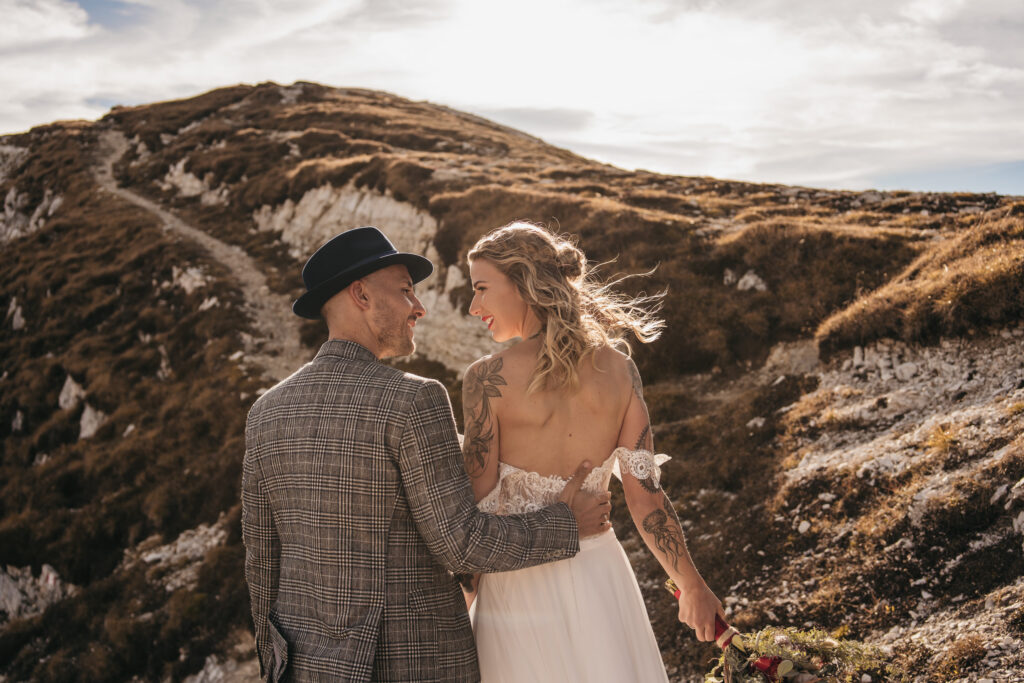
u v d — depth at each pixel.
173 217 30.91
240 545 13.15
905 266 13.05
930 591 5.81
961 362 9.00
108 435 19.14
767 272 14.20
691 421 11.23
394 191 23.27
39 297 27.44
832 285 13.12
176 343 21.56
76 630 12.98
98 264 27.77
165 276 25.08
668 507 2.53
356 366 2.26
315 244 24.86
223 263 25.17
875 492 7.39
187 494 15.33
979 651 4.77
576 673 2.48
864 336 10.50
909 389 9.22
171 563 13.73
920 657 5.11
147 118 47.16
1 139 51.06
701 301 14.02
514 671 2.54
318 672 2.03
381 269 2.35
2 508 17.83
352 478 2.09
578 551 2.40
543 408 2.42
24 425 22.55
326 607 2.10
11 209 41.34
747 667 2.57
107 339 23.39
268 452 2.22
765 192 23.92
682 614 2.63
